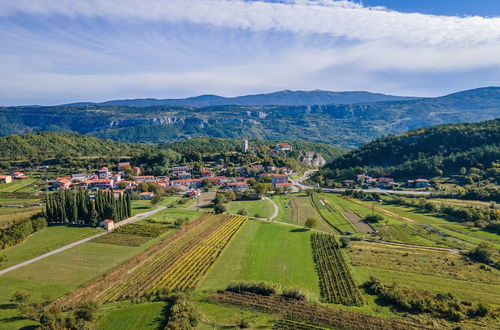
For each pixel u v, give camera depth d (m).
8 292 82.81
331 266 99.19
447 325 67.25
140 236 127.06
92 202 143.75
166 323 67.56
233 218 155.88
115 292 83.44
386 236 128.12
